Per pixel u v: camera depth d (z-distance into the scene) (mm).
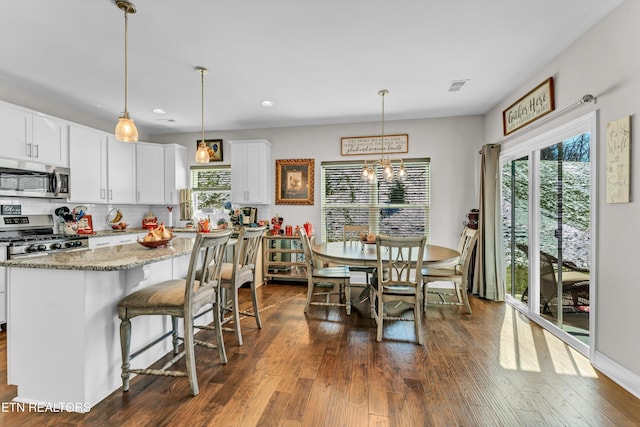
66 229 3621
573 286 2457
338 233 4684
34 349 1700
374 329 2793
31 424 1536
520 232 3350
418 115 4254
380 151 4508
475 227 3986
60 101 3658
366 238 3488
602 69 2055
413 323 2955
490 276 3721
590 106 2172
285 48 2480
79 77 3002
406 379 1955
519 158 3359
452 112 4129
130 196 4496
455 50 2512
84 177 3824
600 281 2080
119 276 1879
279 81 3117
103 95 3479
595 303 2117
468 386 1882
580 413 1638
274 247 4582
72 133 3672
